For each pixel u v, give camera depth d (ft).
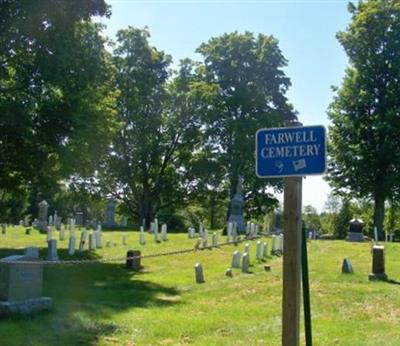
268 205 189.47
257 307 45.14
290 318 20.47
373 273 64.64
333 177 168.35
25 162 85.92
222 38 191.52
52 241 76.07
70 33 82.89
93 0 81.71
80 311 40.40
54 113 81.87
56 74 80.43
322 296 50.98
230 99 181.88
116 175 190.19
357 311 43.55
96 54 91.45
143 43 186.60
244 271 71.15
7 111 74.13
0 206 235.40
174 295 52.13
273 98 189.88
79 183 178.60
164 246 102.73
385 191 159.84
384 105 163.73
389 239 160.76
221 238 120.88
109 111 103.71
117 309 42.47
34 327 33.99
